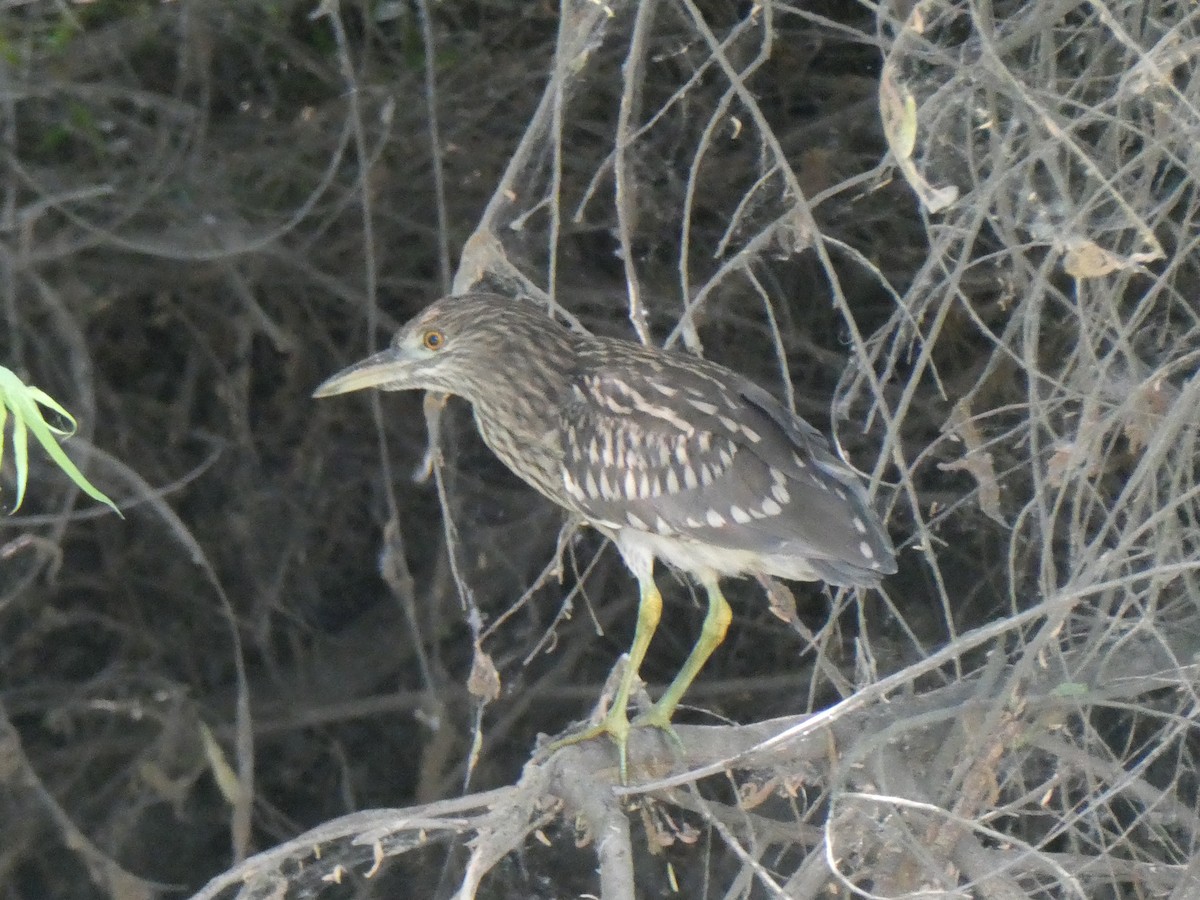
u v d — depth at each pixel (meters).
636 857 11.93
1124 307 9.09
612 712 7.99
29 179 10.80
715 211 11.58
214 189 11.72
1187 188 8.90
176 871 13.05
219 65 12.10
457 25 11.99
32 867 12.62
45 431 6.16
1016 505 10.36
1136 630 6.90
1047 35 7.78
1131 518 7.05
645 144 11.16
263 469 13.12
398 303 12.79
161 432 12.83
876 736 6.93
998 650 7.70
